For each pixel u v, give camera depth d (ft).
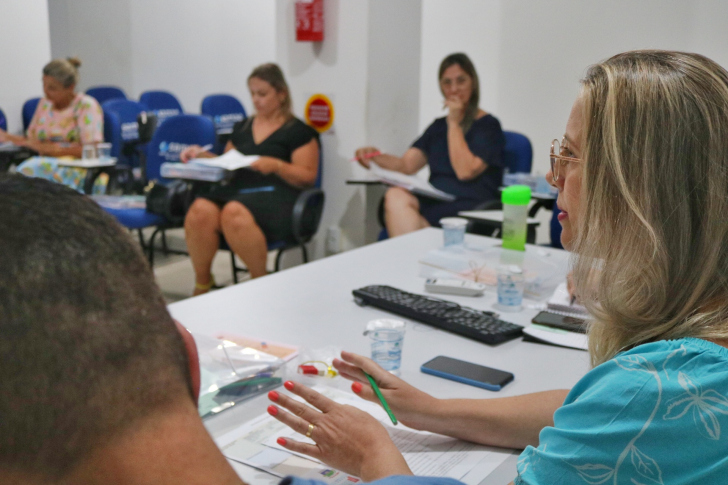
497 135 10.72
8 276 1.00
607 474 1.98
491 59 13.99
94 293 1.05
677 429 1.89
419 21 12.92
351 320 4.72
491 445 3.17
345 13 11.99
